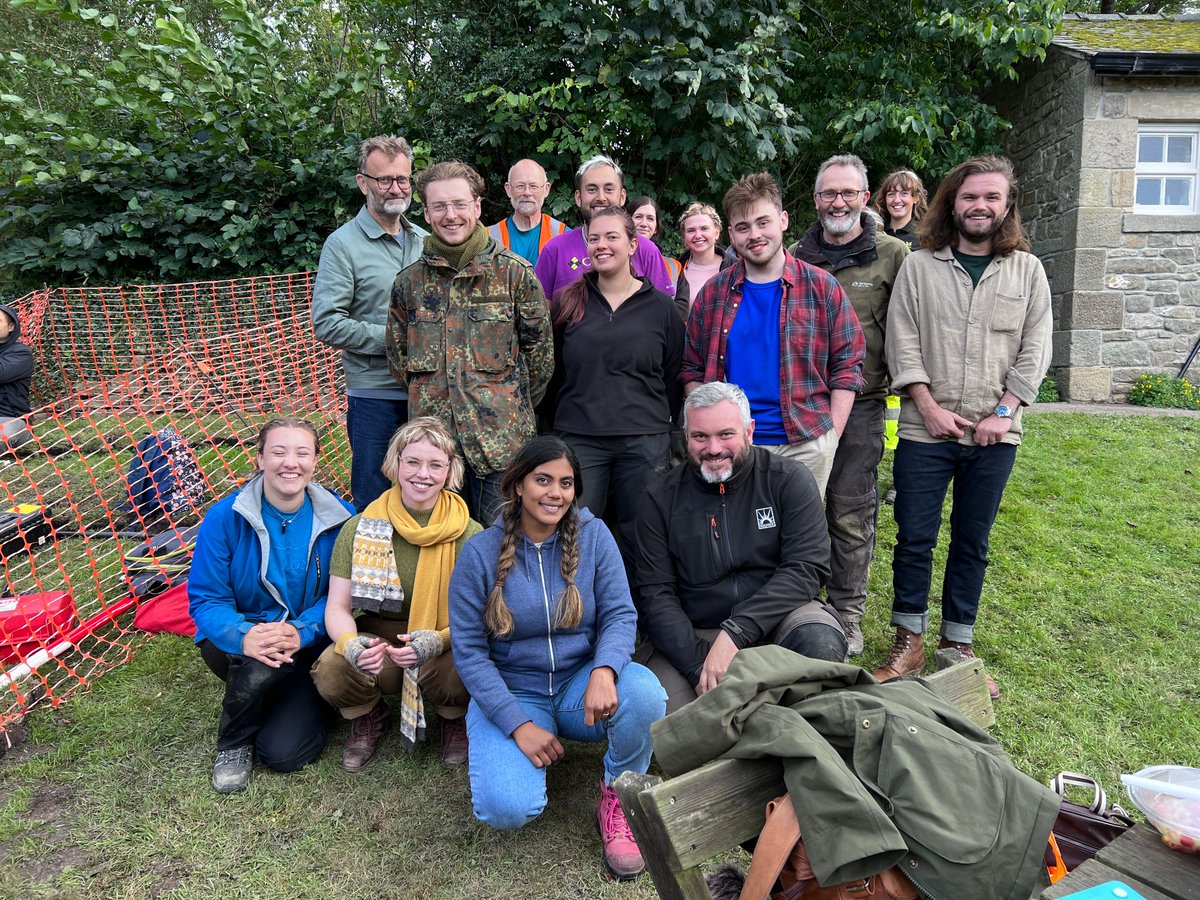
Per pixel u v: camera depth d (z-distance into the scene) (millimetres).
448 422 3139
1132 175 8414
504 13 8250
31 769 2768
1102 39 8781
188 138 8586
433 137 8266
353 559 2738
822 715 1566
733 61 7469
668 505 2783
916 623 3316
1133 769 2723
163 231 8492
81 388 7672
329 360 7172
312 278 8469
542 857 2383
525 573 2479
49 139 8336
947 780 1446
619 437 3297
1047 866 1755
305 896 2238
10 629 3334
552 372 3355
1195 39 8633
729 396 2621
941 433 3139
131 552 4258
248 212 8555
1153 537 4559
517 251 4438
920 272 3209
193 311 8367
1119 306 8531
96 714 3094
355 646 2572
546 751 2301
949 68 9562
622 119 7742
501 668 2525
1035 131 9414
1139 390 8383
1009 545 4484
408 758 2859
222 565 2793
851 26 9570
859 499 3521
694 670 2646
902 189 4805
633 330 3297
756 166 8789
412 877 2305
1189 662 3383
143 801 2617
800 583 2643
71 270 8531
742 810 1540
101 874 2316
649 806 1446
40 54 11688
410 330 3197
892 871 1475
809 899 1508
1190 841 1394
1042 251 9250
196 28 12906
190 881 2293
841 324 3197
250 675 2656
